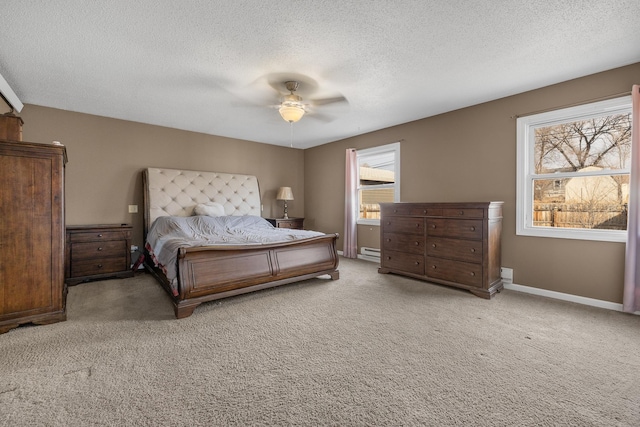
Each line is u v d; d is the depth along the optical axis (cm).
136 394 150
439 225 347
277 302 292
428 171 421
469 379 165
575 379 165
